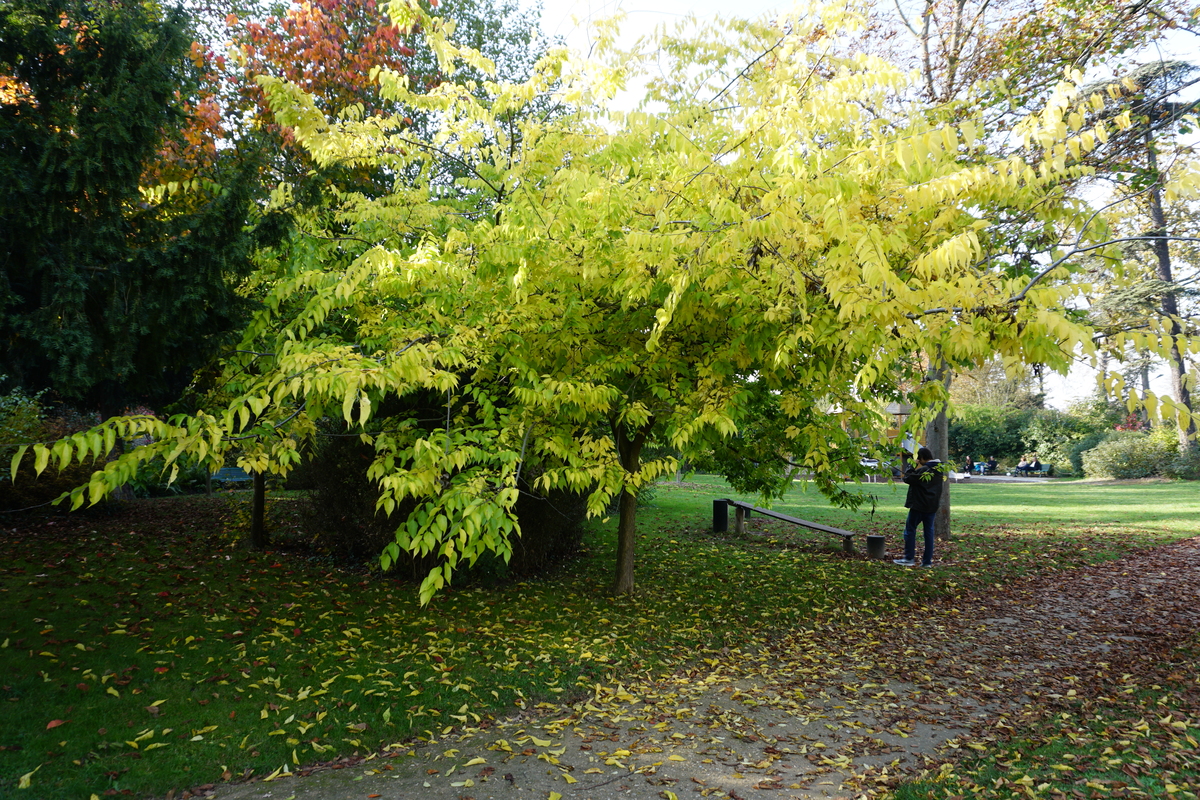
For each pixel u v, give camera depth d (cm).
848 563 921
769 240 333
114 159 389
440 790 340
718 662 550
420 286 425
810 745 396
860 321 337
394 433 458
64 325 380
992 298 287
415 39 1274
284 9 1229
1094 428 3200
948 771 350
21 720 373
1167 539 1116
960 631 637
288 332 369
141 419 264
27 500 913
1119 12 647
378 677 473
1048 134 288
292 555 808
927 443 1148
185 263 417
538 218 423
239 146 546
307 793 335
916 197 333
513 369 449
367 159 524
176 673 453
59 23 402
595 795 337
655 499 1556
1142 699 443
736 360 469
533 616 631
